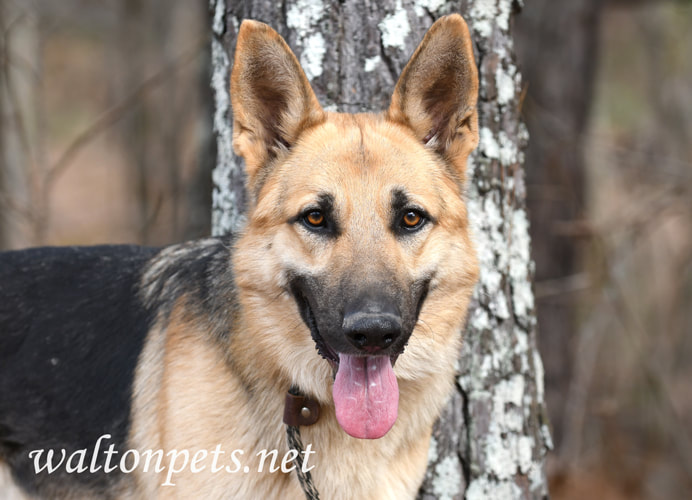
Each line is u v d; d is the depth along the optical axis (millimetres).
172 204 8539
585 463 7613
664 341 8352
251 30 3189
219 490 3154
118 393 3613
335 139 3184
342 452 3213
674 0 8586
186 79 10891
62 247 4094
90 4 12383
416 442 3363
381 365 3031
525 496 4008
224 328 3262
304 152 3201
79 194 14609
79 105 17500
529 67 7559
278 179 3213
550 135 7285
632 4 8742
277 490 3207
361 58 3824
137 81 11930
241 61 3221
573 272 7520
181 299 3516
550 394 7500
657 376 7238
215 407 3180
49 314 3832
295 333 3166
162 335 3523
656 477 7566
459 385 3893
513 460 3959
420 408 3330
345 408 2965
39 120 8023
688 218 8867
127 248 4082
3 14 8461
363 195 3051
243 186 4051
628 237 7512
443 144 3404
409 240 3107
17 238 8531
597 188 9672
